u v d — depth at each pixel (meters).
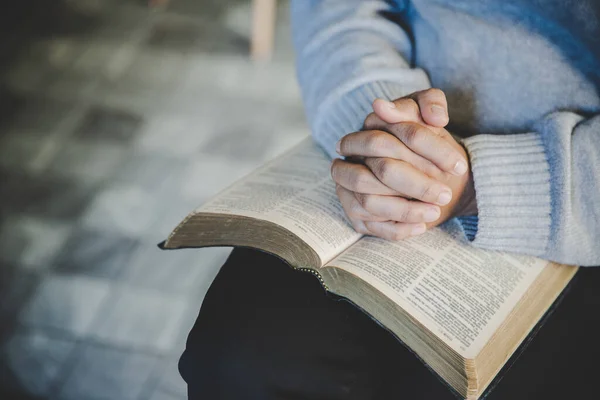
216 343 0.53
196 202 1.38
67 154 1.50
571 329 0.59
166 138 1.55
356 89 0.64
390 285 0.50
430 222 0.57
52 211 1.36
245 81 1.74
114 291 1.21
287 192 0.60
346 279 0.50
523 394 0.55
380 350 0.56
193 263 1.26
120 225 1.33
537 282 0.54
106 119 1.60
